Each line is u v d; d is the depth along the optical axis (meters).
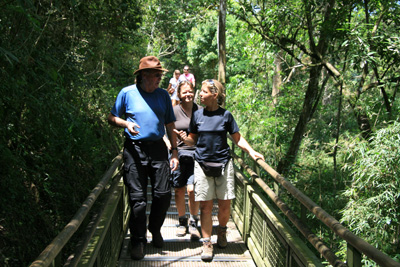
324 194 8.68
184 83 4.50
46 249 1.79
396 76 7.78
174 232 4.89
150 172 3.86
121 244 4.41
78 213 2.36
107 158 7.23
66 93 4.91
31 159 4.40
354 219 6.13
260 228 3.98
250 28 8.55
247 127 10.41
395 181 5.83
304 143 10.13
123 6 5.82
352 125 10.85
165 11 12.48
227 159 3.90
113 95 7.34
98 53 6.18
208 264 3.99
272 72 11.21
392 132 5.93
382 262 1.64
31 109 3.97
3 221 3.77
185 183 4.61
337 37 7.00
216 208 6.17
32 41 3.54
